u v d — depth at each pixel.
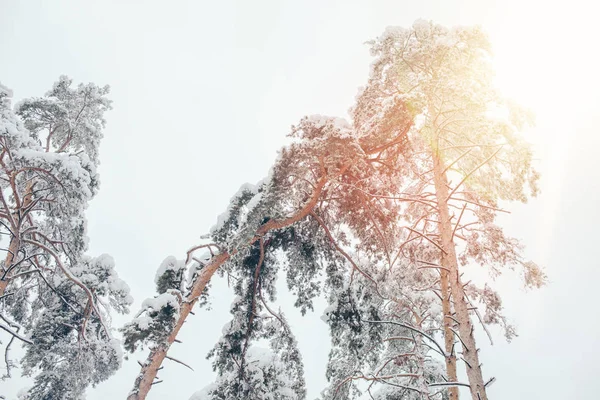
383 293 11.77
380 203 11.10
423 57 9.31
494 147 10.02
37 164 11.46
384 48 10.17
